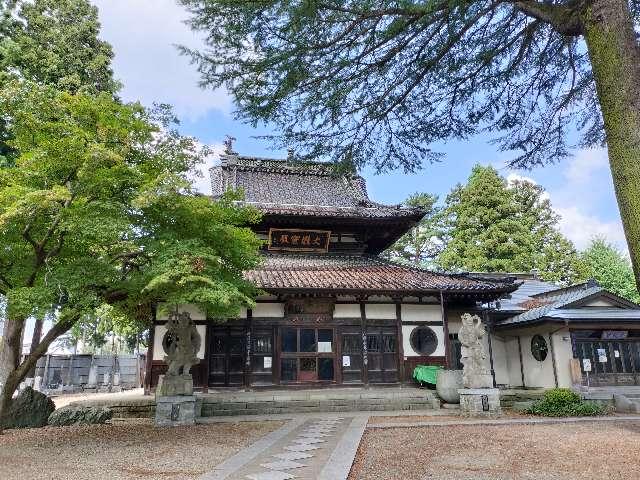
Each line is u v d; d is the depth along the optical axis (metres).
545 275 34.31
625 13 4.86
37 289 8.40
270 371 17.31
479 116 7.46
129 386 31.00
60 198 7.80
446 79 6.87
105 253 9.95
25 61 15.91
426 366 17.62
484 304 20.67
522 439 10.09
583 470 7.31
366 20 5.75
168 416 12.37
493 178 37.06
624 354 18.73
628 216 4.42
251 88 6.12
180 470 7.39
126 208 9.41
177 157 9.98
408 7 5.40
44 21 17.23
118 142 9.15
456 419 13.05
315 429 11.46
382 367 18.08
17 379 10.09
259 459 8.14
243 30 5.52
